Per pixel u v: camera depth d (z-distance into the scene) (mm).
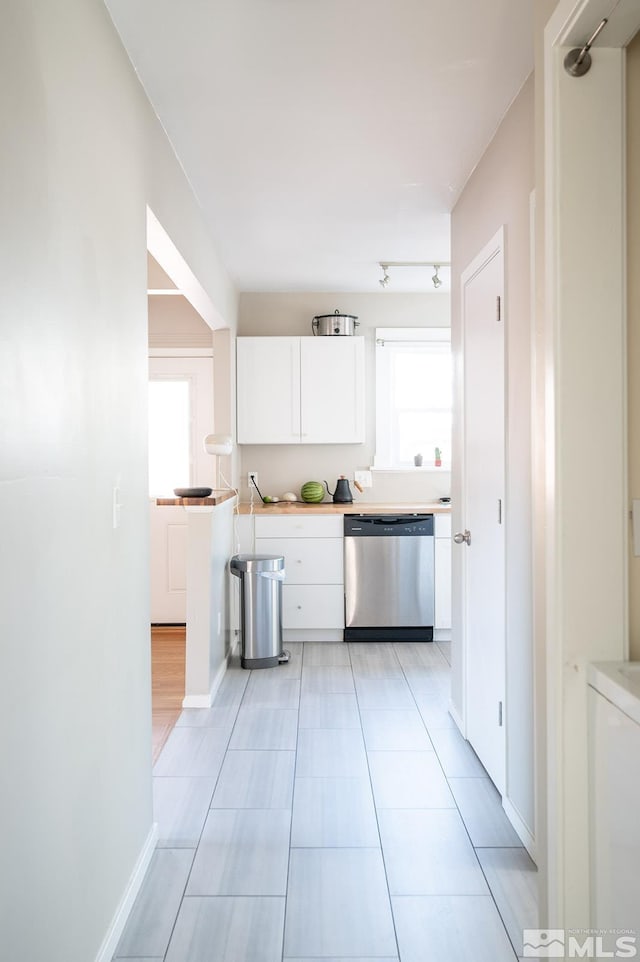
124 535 2039
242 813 2613
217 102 2441
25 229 1330
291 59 2182
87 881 1688
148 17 1941
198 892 2139
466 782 2850
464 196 3299
